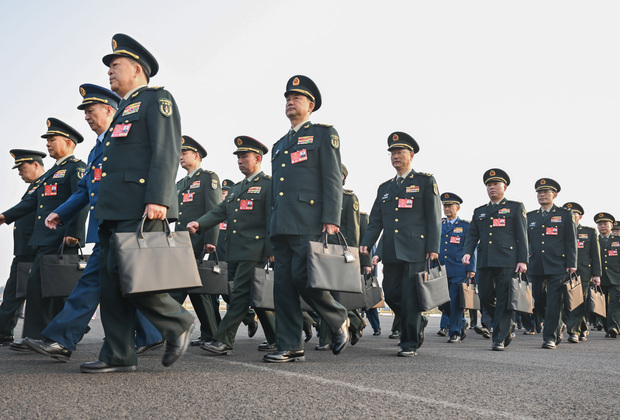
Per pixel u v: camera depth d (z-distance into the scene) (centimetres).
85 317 441
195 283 349
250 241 576
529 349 725
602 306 1001
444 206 1040
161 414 251
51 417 242
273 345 629
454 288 865
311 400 291
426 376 400
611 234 1204
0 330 636
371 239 655
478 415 267
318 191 485
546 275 831
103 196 370
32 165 699
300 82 515
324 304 478
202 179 705
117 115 388
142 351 523
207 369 407
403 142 641
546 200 853
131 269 333
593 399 320
